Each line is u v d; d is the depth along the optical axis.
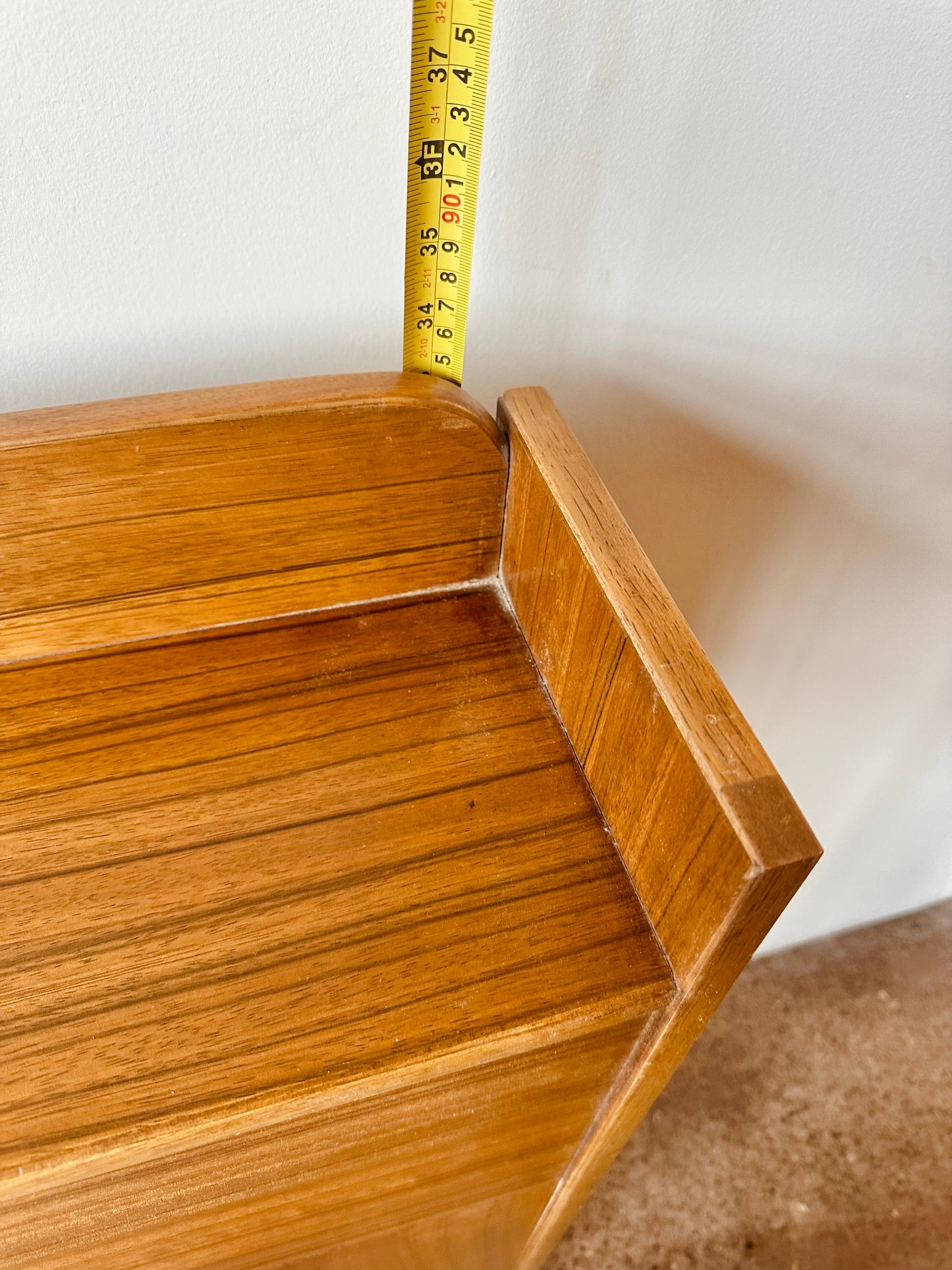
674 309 0.66
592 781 0.48
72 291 0.54
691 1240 1.26
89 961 0.40
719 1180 1.31
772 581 0.92
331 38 0.48
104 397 0.59
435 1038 0.39
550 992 0.41
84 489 0.47
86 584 0.51
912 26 0.56
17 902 0.42
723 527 0.84
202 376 0.60
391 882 0.44
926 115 0.60
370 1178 0.52
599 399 0.70
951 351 0.75
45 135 0.48
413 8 0.44
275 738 0.49
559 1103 0.51
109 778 0.47
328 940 0.42
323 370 0.62
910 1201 1.31
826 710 1.11
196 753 0.48
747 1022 1.47
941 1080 1.42
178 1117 0.36
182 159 0.50
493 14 0.46
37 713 0.50
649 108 0.56
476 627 0.56
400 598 0.58
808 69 0.56
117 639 0.54
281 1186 0.48
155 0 0.45
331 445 0.49
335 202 0.54
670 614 0.41
